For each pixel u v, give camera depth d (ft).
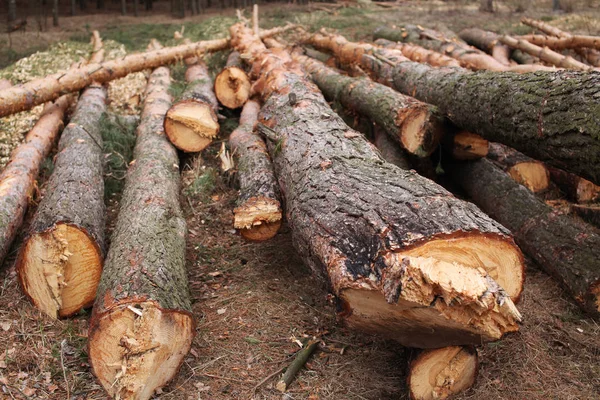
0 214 14.88
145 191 15.28
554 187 19.01
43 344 12.17
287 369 11.46
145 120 22.34
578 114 11.68
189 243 16.74
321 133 14.84
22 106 22.26
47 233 12.70
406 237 9.11
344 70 31.73
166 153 19.29
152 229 13.11
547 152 12.80
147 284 10.89
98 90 25.55
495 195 17.29
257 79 25.43
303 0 63.67
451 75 17.95
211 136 21.03
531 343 12.39
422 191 10.43
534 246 15.20
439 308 8.82
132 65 27.89
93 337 10.37
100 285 11.47
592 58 30.22
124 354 10.32
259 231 14.98
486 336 9.26
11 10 48.37
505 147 19.49
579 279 13.41
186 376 11.43
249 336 12.66
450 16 53.11
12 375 11.27
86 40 41.70
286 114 17.31
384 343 12.42
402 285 8.57
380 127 20.94
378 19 51.06
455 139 18.01
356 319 9.95
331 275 9.86
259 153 17.53
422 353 10.54
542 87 13.08
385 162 12.84
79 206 14.14
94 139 20.01
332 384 11.25
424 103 17.71
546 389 11.00
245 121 22.41
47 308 12.97
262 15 55.21
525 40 30.91
